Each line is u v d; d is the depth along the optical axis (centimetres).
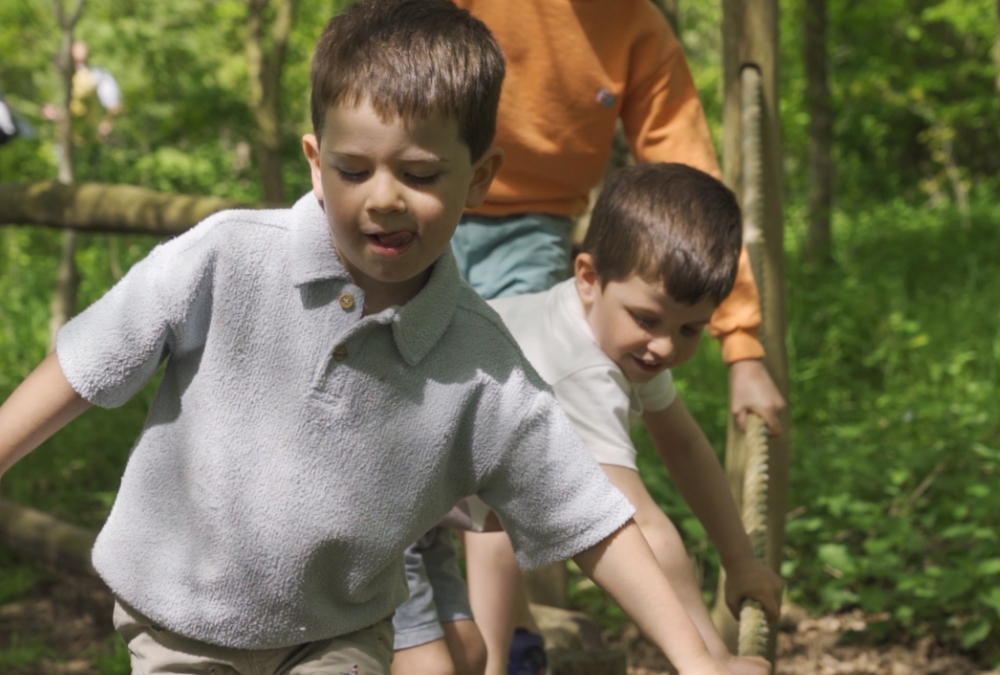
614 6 257
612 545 163
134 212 389
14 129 586
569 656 308
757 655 212
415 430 158
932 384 723
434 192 144
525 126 256
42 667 405
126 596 164
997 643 408
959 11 1523
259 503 157
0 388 772
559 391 209
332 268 154
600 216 210
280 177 990
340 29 147
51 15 1524
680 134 264
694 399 630
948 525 485
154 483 161
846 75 1677
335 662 169
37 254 1184
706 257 199
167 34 1488
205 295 156
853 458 529
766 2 336
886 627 416
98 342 154
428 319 157
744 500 246
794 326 830
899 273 1097
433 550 240
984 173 2247
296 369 156
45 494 577
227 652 166
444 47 143
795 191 1894
